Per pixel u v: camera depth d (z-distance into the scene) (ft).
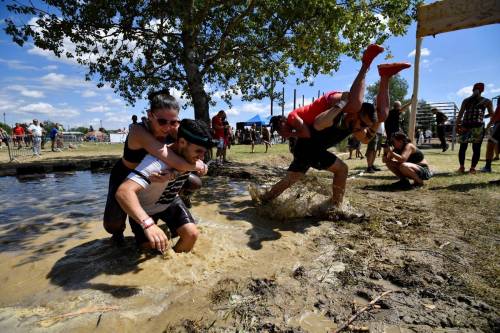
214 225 13.12
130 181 7.85
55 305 7.61
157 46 35.06
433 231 12.22
